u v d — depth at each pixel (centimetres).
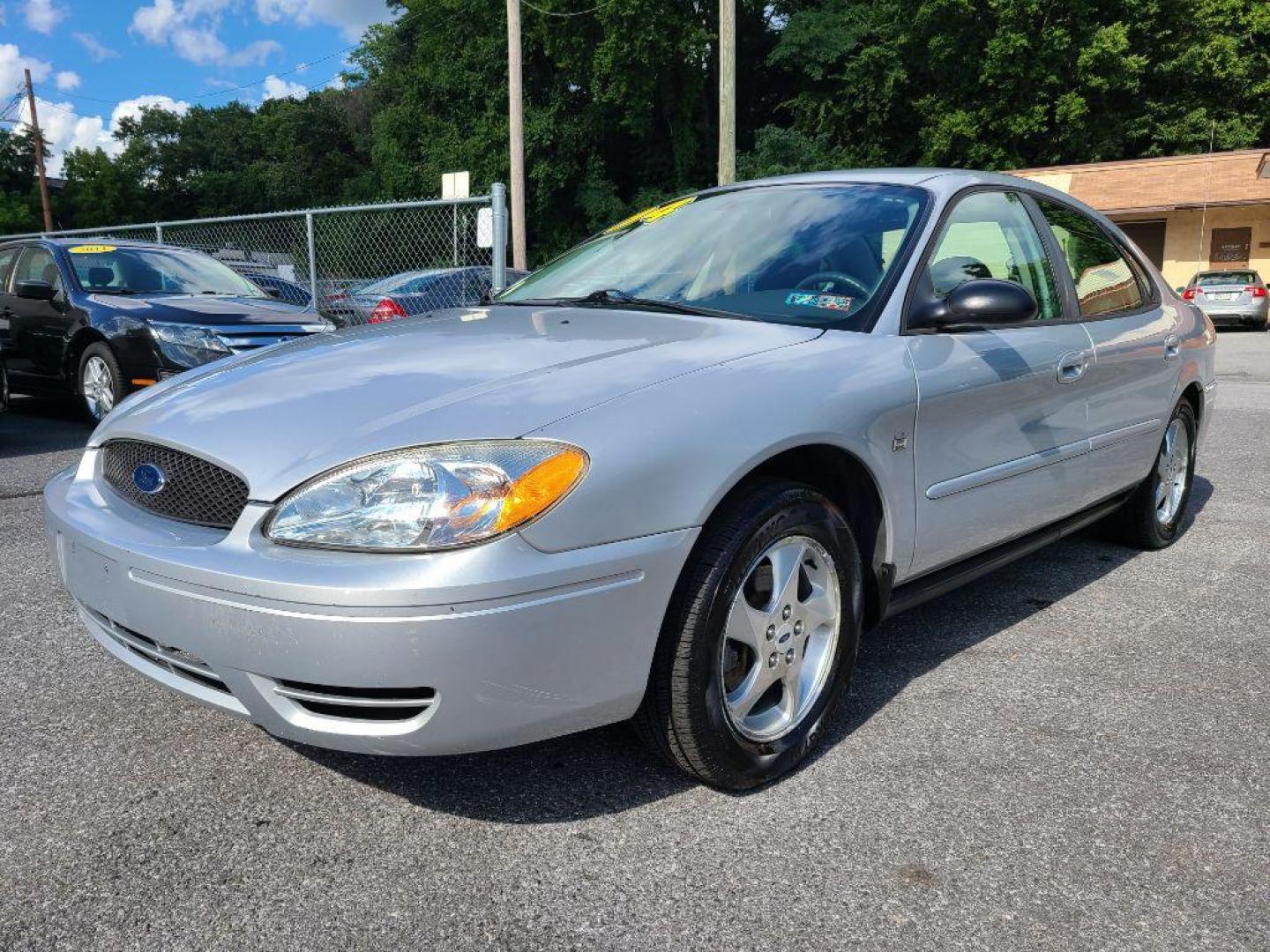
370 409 208
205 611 191
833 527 235
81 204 6244
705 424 207
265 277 1023
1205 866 197
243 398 225
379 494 185
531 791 225
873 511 252
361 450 193
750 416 214
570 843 204
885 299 266
